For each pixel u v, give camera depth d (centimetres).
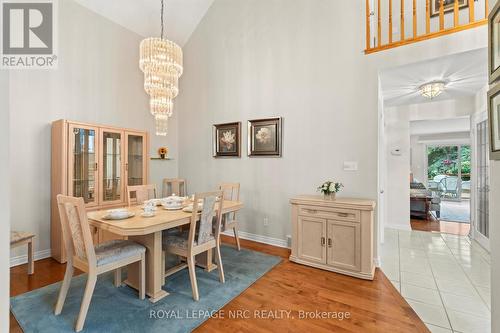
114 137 358
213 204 239
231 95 409
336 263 271
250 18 388
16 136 289
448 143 822
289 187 351
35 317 189
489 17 138
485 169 353
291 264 294
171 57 288
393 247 358
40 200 307
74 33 340
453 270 279
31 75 300
